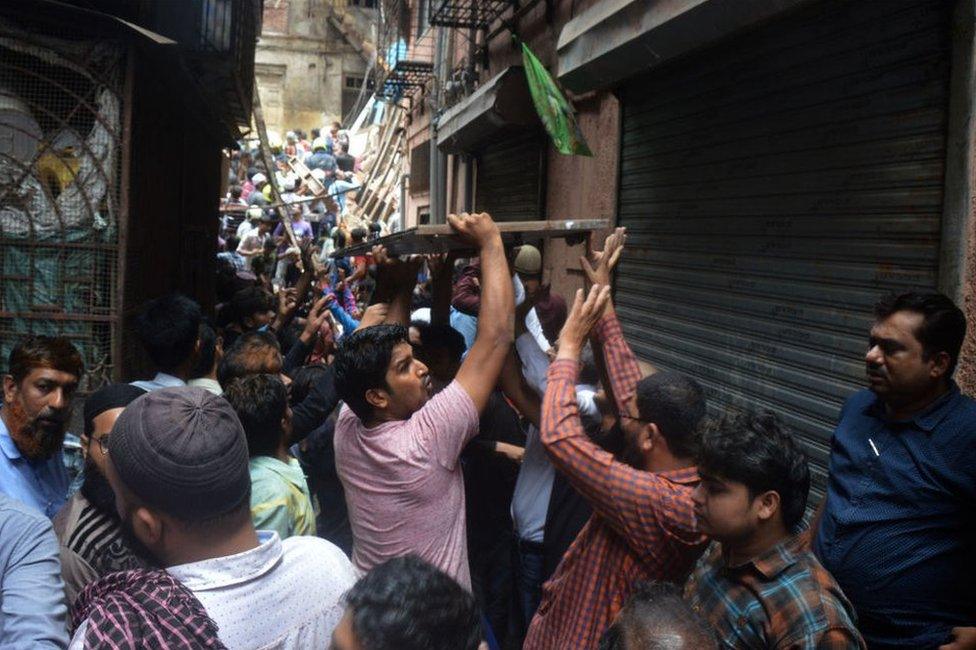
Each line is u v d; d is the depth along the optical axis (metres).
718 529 1.93
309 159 22.12
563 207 7.88
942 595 2.34
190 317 3.53
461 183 11.81
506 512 3.75
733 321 4.95
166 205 6.67
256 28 9.34
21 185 4.88
